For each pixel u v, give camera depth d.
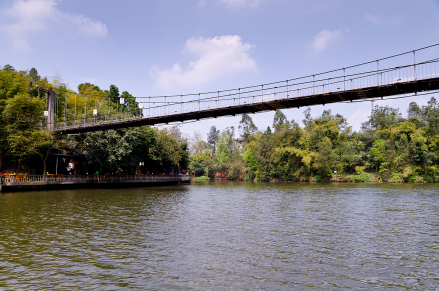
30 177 41.78
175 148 72.75
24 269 10.32
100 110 61.28
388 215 22.48
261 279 9.58
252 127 143.12
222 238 14.88
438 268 10.76
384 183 77.81
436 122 82.38
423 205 28.72
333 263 11.20
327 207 27.17
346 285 9.20
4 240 13.98
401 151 80.69
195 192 45.75
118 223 18.42
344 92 31.66
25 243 13.54
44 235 15.05
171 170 82.19
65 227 16.98
